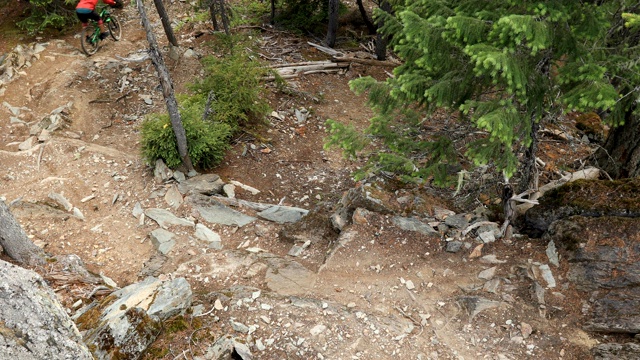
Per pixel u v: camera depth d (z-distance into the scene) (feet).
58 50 51.75
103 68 49.90
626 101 24.58
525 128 23.43
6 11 58.49
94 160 38.93
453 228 28.99
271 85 52.21
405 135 30.12
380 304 24.36
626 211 24.66
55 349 13.48
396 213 30.55
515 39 19.83
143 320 21.13
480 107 22.53
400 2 34.81
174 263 29.27
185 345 21.16
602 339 21.44
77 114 44.45
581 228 24.89
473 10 23.68
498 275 25.22
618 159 31.60
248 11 68.13
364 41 65.16
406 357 21.35
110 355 19.69
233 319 22.85
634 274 22.50
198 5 57.26
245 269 27.86
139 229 32.37
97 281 26.40
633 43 25.17
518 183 30.66
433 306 24.09
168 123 36.45
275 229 32.78
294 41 62.39
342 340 21.91
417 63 24.09
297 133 47.19
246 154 43.09
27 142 40.75
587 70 21.11
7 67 48.24
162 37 56.44
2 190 35.94
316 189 40.60
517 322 22.62
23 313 13.09
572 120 47.50
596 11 21.59
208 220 33.17
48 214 32.86
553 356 21.02
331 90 54.44
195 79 46.34
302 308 23.58
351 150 29.86
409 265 26.66
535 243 26.68
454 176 29.96
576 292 23.49
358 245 28.12
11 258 26.04
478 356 21.36
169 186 35.83
